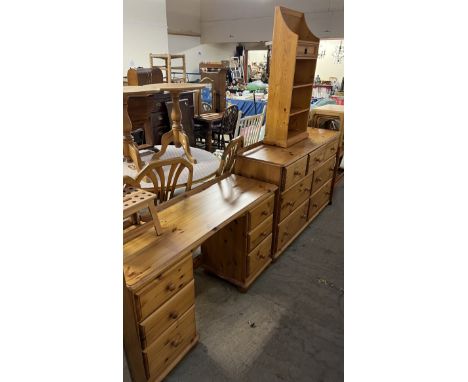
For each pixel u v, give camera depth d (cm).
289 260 244
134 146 209
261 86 679
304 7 650
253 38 763
